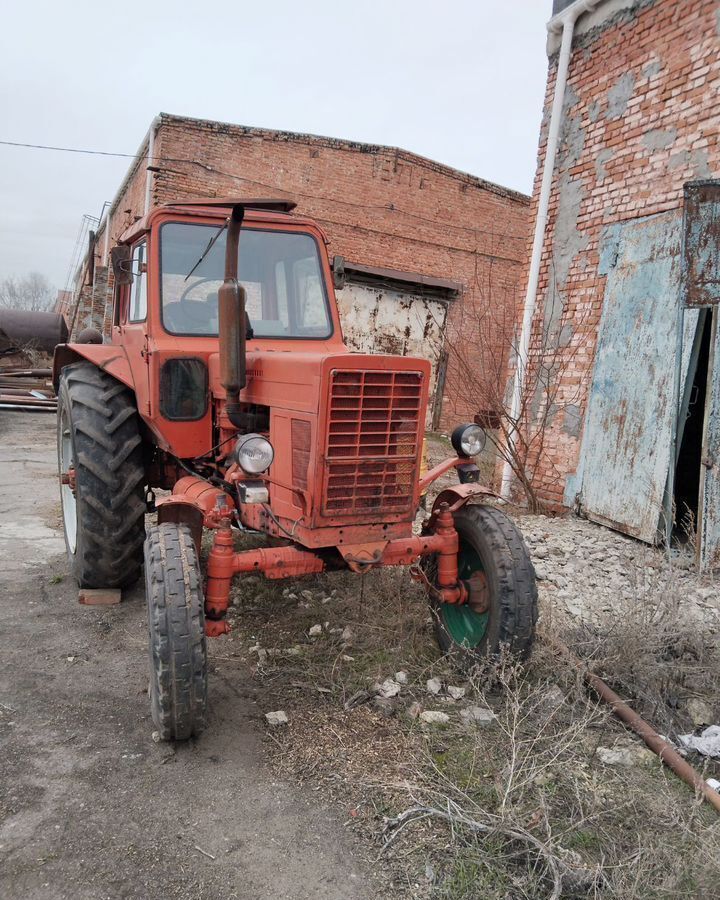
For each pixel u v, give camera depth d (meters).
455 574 3.47
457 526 3.60
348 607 4.09
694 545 5.39
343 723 3.00
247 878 2.16
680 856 2.23
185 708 2.65
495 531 3.34
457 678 3.40
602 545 5.70
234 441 3.65
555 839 2.29
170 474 4.57
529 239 7.79
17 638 3.76
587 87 6.91
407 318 15.56
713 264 5.09
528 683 3.27
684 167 5.83
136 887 2.11
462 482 3.70
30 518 6.10
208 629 2.93
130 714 3.07
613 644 3.55
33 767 2.66
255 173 13.54
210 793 2.55
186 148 12.84
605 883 2.11
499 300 16.42
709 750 2.89
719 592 4.70
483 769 2.70
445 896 2.10
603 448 6.40
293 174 13.95
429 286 15.62
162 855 2.24
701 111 5.70
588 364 6.73
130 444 4.09
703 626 4.04
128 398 4.29
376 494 3.12
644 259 6.12
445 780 2.61
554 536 5.92
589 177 6.87
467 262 16.05
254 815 2.44
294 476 3.12
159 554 2.81
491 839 2.31
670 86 5.99
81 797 2.50
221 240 4.02
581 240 6.95
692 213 5.14
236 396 3.22
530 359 7.46
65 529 4.96
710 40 5.62
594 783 2.63
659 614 3.97
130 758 2.74
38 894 2.06
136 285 4.30
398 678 3.34
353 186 14.53
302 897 2.09
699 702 3.29
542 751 2.78
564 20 7.02
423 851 2.29
